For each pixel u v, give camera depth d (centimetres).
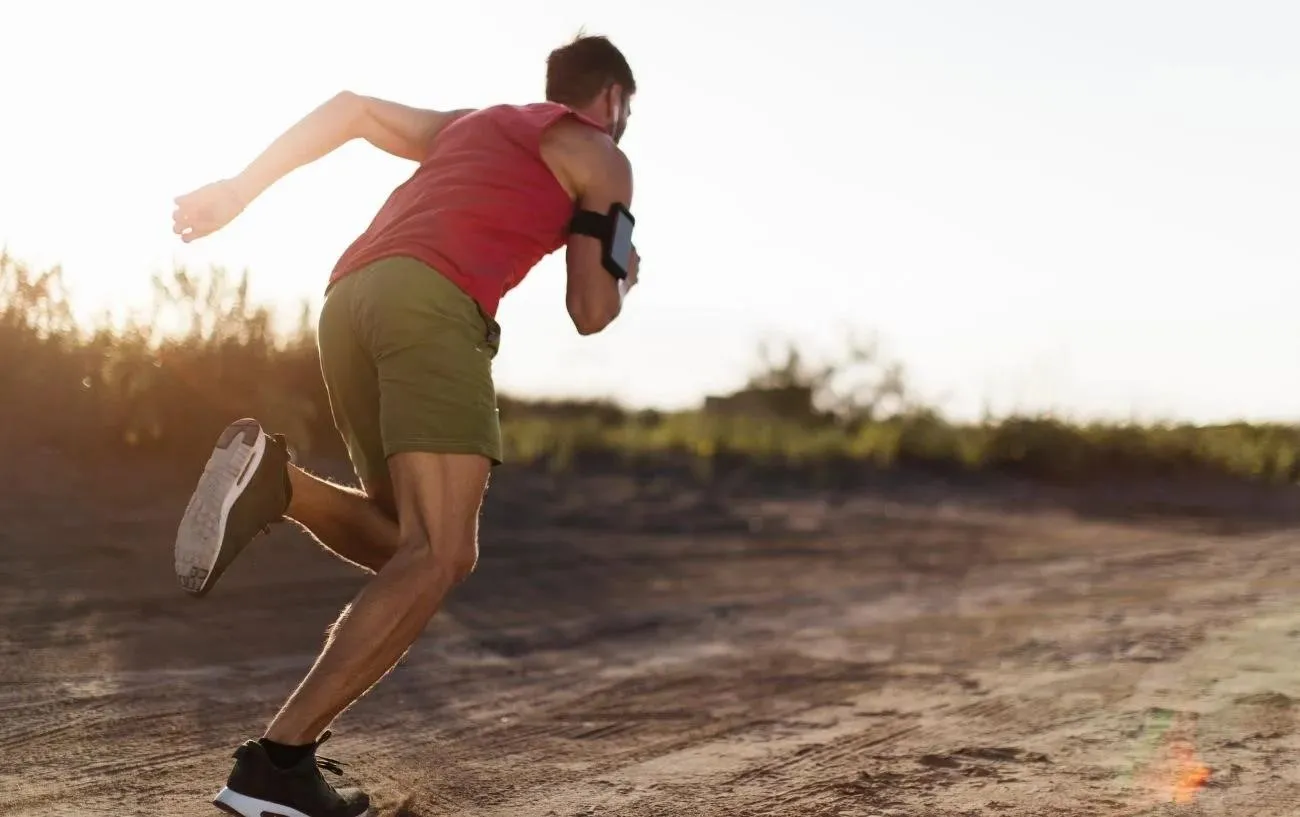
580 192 266
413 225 259
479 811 291
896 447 1705
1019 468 1725
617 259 260
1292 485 1794
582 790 312
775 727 390
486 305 256
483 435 253
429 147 288
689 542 932
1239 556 974
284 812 237
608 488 1194
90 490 710
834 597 716
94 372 801
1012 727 385
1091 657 514
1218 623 598
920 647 552
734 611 651
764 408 1867
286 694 403
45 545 604
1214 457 1852
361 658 241
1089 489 1652
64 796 285
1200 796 303
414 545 250
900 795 308
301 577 618
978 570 862
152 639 470
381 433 261
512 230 260
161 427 782
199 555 253
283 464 263
